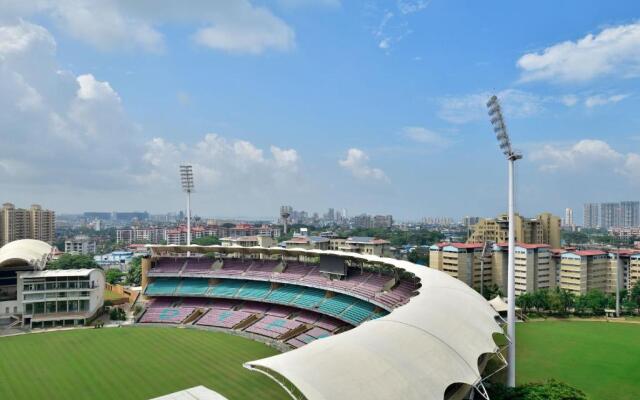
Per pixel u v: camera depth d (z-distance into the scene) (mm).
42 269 120312
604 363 76375
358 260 107375
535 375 69562
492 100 66500
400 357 42719
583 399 48531
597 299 123500
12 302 113062
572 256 145250
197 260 132250
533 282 146250
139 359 81188
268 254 129625
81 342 93562
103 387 67688
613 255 150625
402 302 85062
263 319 105188
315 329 95312
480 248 158500
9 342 94375
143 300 126750
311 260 131625
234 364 77750
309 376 36781
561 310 126938
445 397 50594
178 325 108938
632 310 130125
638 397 61594
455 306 60781
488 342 54000
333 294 104250
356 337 45062
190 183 157500
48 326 109625
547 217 199000
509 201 65000
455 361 46031
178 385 68125
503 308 115500
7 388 67688
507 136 65188
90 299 113750
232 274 122375
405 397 38062
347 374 38188
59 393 65562
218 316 110938
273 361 39312
